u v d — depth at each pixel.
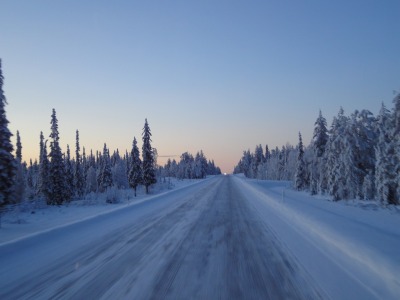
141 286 6.52
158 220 16.44
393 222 17.62
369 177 31.27
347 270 7.49
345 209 23.94
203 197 31.69
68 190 43.31
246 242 10.88
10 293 6.17
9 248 9.50
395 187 25.27
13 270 7.70
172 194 37.38
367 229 11.71
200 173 155.38
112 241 11.12
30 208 34.94
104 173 68.38
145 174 60.88
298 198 34.03
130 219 16.89
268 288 6.39
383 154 25.92
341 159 32.66
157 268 7.82
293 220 16.03
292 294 6.05
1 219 22.97
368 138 32.25
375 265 7.12
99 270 7.66
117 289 6.35
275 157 117.88
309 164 50.66
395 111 25.77
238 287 6.46
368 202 28.80
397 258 7.35
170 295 6.03
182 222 15.65
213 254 9.24
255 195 34.22
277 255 9.05
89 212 30.86
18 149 60.06
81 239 11.47
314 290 6.23
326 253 9.15
